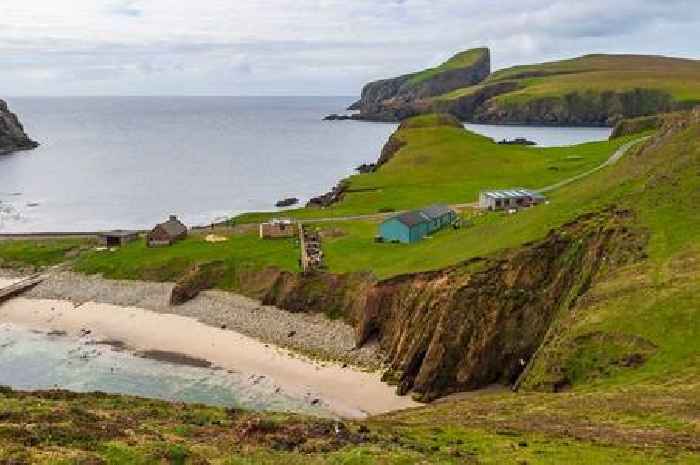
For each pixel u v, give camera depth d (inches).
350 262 4333.2
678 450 1681.8
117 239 5531.5
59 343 3966.5
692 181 3548.2
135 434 1563.7
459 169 7337.6
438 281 3540.8
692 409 2001.7
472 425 2054.6
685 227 3238.2
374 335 3762.3
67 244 5649.6
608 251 3380.9
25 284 4867.1
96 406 1866.4
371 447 1612.9
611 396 2268.7
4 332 4146.2
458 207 5620.1
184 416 1822.1
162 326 4192.9
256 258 4699.8
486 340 3324.3
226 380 3452.3
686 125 4387.3
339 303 4074.8
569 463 1595.7
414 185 6747.1
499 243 3725.4
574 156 7367.1
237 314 4266.7
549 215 3841.0
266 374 3521.2
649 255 3159.5
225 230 5600.4
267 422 1729.8
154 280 4776.1
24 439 1423.5
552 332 3080.7
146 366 3629.4
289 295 4212.6
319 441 1652.3
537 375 2837.1
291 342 3907.5
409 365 3378.4
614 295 2962.6
